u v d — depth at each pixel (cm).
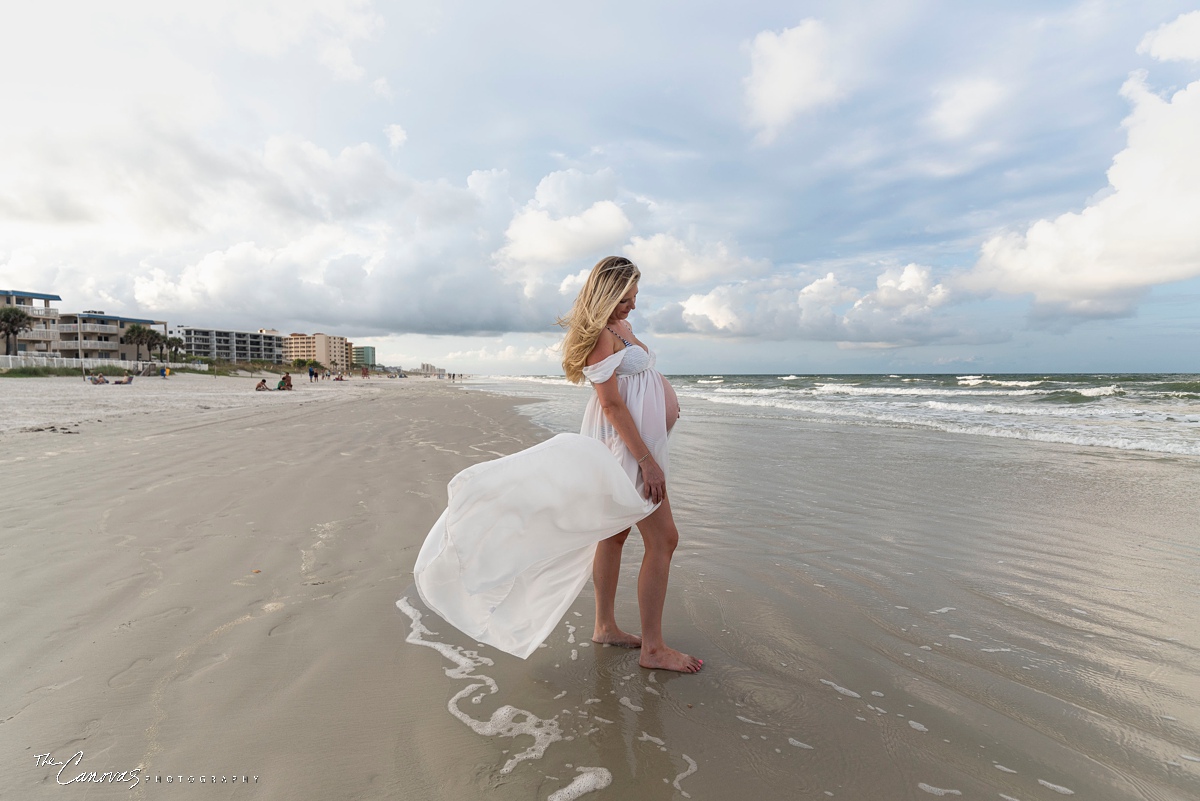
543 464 204
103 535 361
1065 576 326
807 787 159
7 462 598
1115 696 206
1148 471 651
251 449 724
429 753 169
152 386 2794
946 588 308
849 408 1748
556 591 222
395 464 636
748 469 661
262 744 170
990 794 157
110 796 147
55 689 194
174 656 219
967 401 2114
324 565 320
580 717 191
